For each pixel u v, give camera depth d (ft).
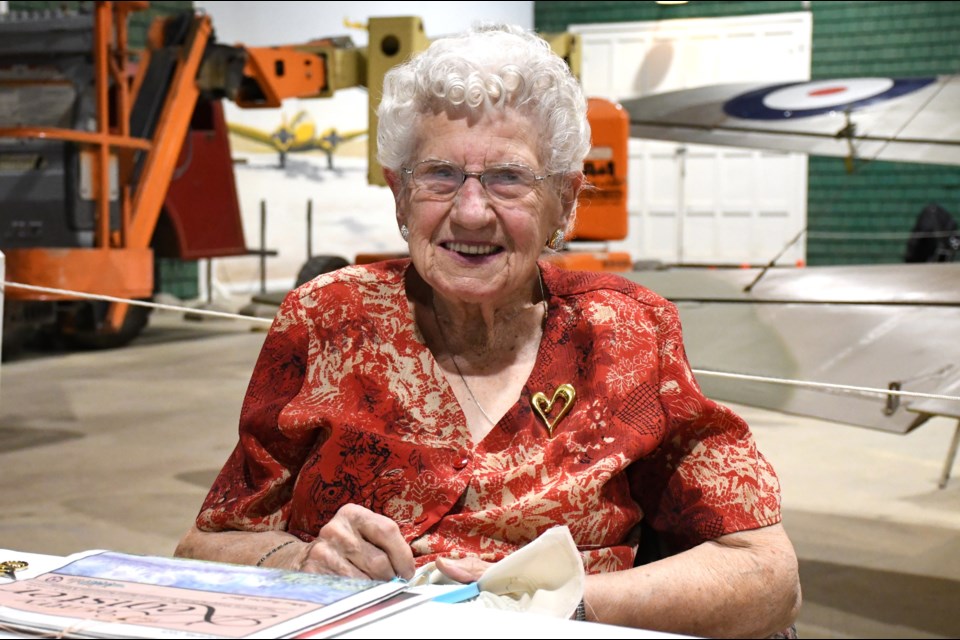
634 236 45.50
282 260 40.27
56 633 2.92
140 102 23.76
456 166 4.41
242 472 4.80
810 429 18.84
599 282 4.81
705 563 4.31
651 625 4.16
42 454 15.99
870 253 42.78
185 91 23.80
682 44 44.91
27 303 23.52
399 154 4.55
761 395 9.84
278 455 4.71
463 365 4.73
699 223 44.70
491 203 4.41
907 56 42.14
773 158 43.50
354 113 41.06
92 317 25.35
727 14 43.96
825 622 9.98
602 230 22.11
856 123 18.80
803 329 10.91
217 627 2.94
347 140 41.09
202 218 29.91
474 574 3.99
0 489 14.06
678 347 4.69
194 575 3.49
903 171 42.11
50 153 22.26
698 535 4.55
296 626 2.95
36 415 18.75
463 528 4.42
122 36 22.68
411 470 4.48
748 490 4.53
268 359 4.76
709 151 44.29
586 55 45.93
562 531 3.59
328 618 3.03
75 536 12.14
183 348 27.37
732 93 22.71
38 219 22.36
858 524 13.15
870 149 18.15
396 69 4.63
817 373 9.88
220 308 35.55
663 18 44.96
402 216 4.69
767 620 4.36
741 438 4.63
